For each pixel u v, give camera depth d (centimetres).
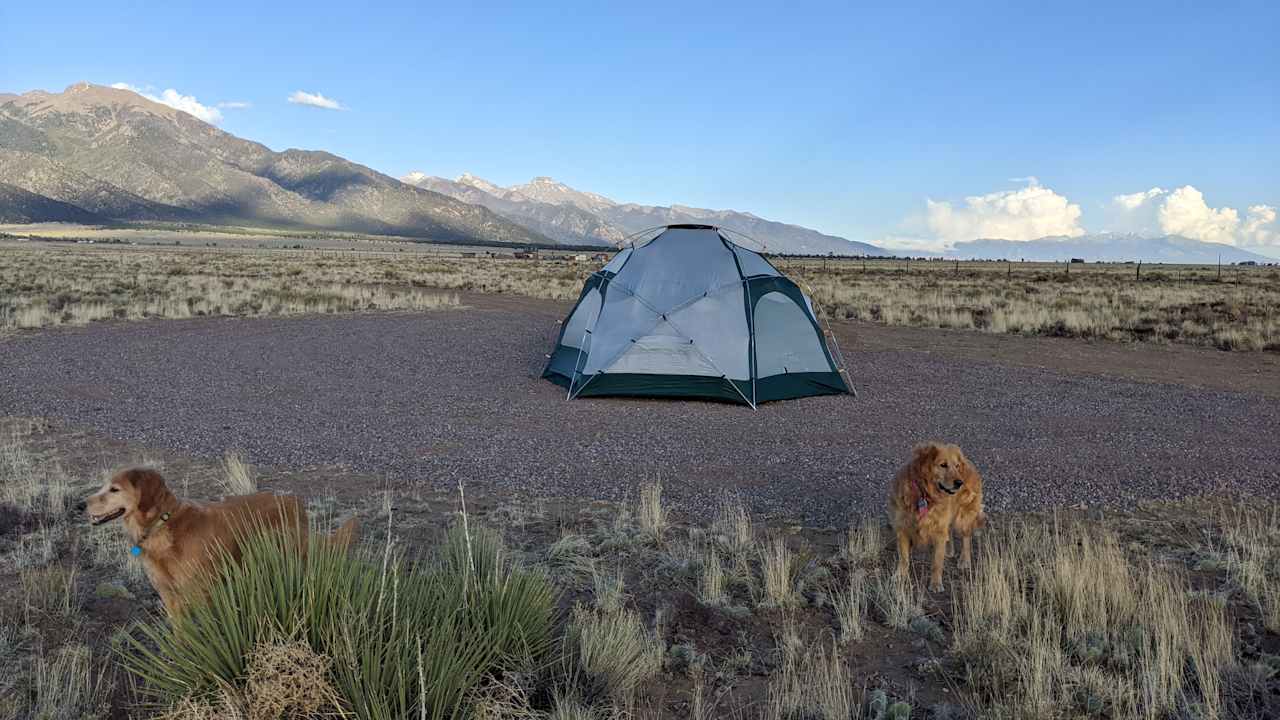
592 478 830
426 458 902
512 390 1369
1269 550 593
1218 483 804
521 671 382
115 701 386
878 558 611
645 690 412
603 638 421
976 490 558
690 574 568
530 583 427
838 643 468
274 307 2747
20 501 703
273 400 1236
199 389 1317
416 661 337
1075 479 825
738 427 1097
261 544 381
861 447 977
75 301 2756
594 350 1351
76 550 600
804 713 388
